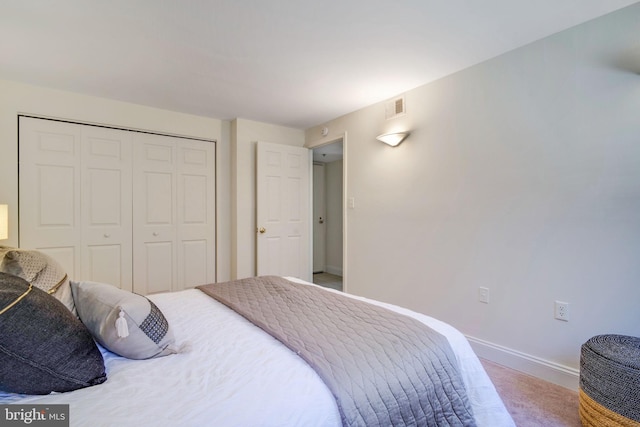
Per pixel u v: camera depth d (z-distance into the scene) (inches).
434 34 78.5
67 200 116.3
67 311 38.6
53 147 113.6
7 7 67.1
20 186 107.8
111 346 42.4
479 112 93.5
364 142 132.3
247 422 31.0
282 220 157.8
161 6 67.3
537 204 81.9
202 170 146.8
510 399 72.2
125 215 128.0
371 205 128.9
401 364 43.0
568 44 76.3
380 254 125.0
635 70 67.4
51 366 33.5
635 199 67.7
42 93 110.7
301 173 163.9
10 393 34.1
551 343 79.7
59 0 65.0
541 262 81.3
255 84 108.6
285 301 66.7
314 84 109.0
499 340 89.4
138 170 130.9
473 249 95.2
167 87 111.4
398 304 117.6
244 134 150.6
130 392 34.7
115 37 79.4
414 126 112.0
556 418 65.5
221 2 66.2
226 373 38.9
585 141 74.0
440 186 103.9
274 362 41.5
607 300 71.3
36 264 46.1
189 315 60.7
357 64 94.1
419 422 41.2
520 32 77.9
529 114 83.0
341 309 61.2
